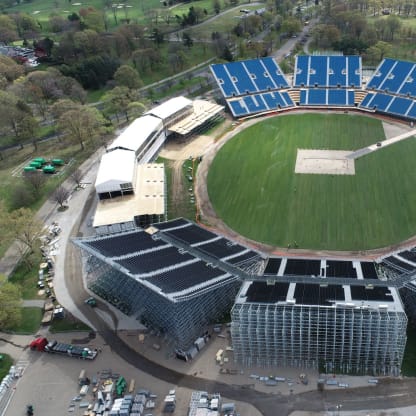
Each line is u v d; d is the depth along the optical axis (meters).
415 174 164.38
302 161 178.38
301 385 93.56
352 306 91.31
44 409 94.62
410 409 87.06
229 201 157.88
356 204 150.12
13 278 131.75
